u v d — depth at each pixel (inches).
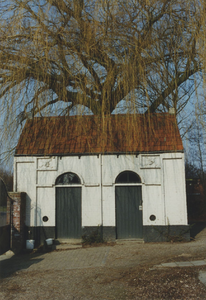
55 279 240.5
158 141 395.2
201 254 282.5
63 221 395.9
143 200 385.1
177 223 377.4
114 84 389.1
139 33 398.3
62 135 414.3
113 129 406.9
